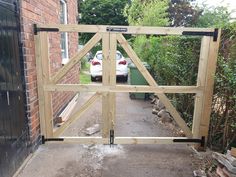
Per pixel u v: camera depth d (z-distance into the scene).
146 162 2.88
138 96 6.51
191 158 3.01
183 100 4.22
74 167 2.72
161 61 5.41
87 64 14.68
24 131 2.77
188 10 17.77
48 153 3.04
